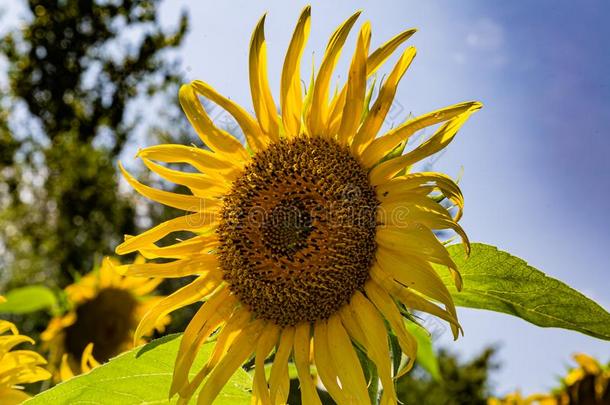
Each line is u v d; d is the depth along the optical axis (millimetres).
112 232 2824
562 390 845
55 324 1044
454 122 456
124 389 488
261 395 482
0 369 593
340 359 473
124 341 1059
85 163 3020
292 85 491
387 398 436
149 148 516
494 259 480
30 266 2910
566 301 486
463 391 1854
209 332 508
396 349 464
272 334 505
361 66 464
